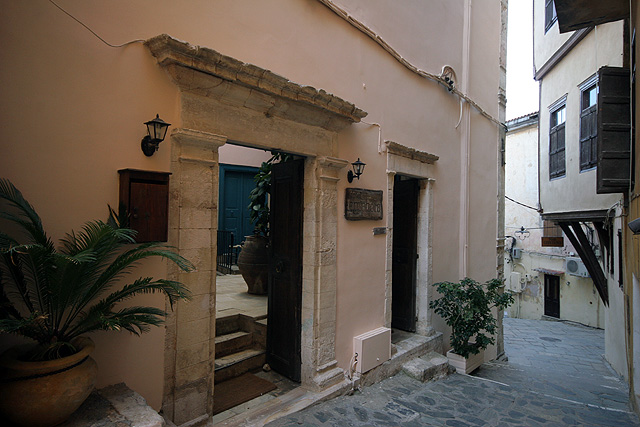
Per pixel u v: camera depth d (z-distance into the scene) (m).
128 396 2.19
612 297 7.52
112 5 2.36
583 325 12.69
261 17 3.25
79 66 2.22
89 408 2.03
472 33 6.82
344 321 4.12
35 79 2.07
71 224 2.18
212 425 2.88
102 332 2.29
